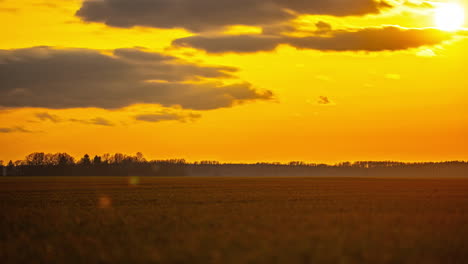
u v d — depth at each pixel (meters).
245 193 57.44
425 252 18.86
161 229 25.42
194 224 27.22
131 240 22.05
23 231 25.66
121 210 36.19
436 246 20.02
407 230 24.12
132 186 79.75
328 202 42.84
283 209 36.03
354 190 65.00
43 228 26.61
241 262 17.00
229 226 26.19
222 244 20.52
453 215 31.45
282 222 27.69
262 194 55.31
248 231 23.80
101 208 38.22
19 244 21.73
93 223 28.47
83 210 36.53
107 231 25.11
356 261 17.11
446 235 22.80
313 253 18.42
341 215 31.27
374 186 78.94
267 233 23.20
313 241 21.00
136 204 41.94
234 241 21.19
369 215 31.30
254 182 101.31
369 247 19.67
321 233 23.08
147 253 18.92
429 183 95.19
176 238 22.30
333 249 19.14
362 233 23.19
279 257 17.75
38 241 22.45
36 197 52.03
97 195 55.03
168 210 35.75
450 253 18.77
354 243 20.53
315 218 29.48
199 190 65.69
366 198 48.28
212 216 31.12
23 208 38.88
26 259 18.56
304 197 49.78
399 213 32.84
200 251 19.09
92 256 18.69
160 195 54.12
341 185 83.44
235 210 35.31
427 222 27.58
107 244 21.17
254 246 20.05
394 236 22.34
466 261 17.45
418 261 17.28
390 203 41.62
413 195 53.31
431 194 55.41
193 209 36.41
